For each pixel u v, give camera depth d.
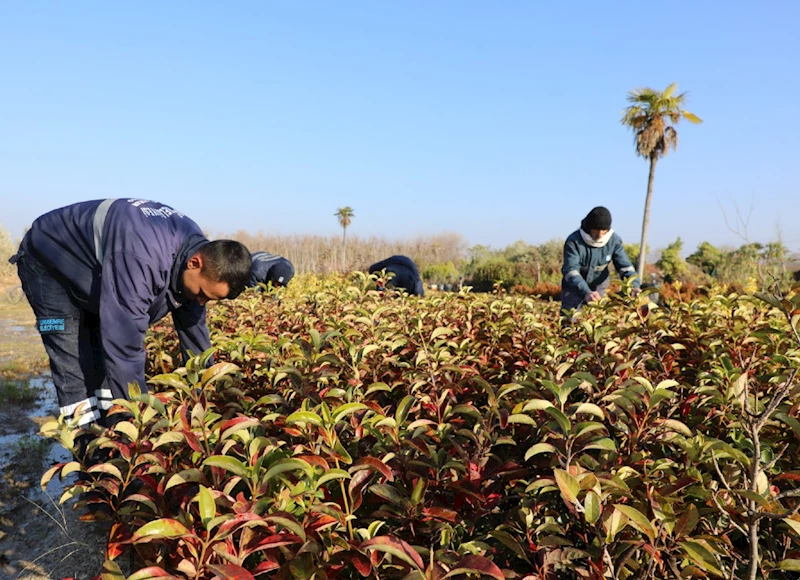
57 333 3.24
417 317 3.63
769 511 1.54
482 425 2.01
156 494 1.82
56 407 6.04
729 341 3.03
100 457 3.23
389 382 2.83
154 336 4.29
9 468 4.19
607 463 1.84
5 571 2.80
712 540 1.71
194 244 3.09
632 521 1.50
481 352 3.43
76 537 3.09
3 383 6.81
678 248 42.34
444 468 1.92
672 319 3.56
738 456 1.69
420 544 1.84
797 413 2.20
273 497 1.63
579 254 5.76
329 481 1.87
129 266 2.82
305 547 1.46
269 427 2.11
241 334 3.61
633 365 2.59
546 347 3.03
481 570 1.44
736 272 22.17
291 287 8.90
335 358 2.36
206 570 1.48
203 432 1.81
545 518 1.87
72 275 3.04
